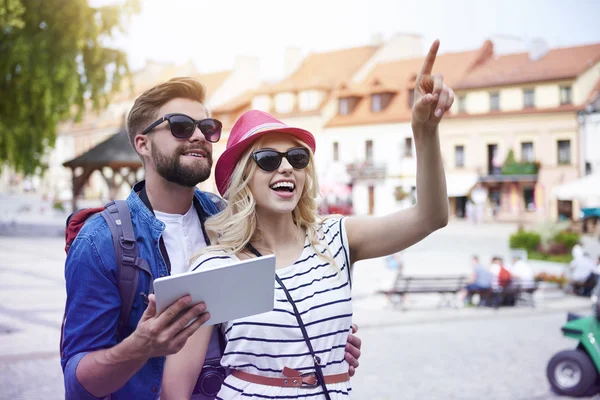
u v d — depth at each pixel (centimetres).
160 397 229
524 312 1515
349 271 250
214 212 271
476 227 4756
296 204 249
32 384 766
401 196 5062
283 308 226
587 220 3897
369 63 6131
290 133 246
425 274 2153
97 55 2766
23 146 2833
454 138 5519
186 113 251
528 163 5112
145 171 262
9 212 5506
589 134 4909
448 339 1148
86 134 7975
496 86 5325
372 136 5591
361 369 912
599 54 5044
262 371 224
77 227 243
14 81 2714
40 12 2628
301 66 6512
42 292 1464
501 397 777
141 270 235
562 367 798
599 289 801
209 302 187
